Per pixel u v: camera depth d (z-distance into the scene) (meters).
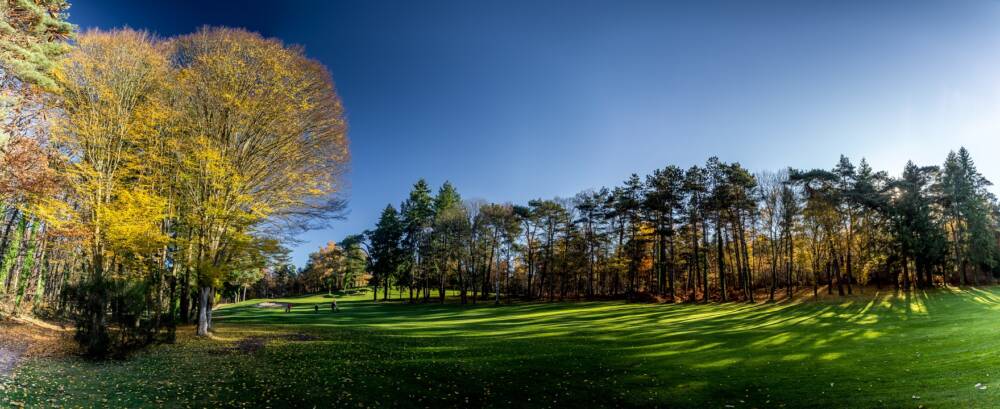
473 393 12.93
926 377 12.14
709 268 62.62
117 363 14.84
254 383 12.93
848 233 47.75
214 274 20.12
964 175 49.00
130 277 19.38
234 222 21.39
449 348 20.91
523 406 11.82
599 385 13.84
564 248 61.72
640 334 25.70
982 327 19.61
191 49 22.27
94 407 9.91
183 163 20.97
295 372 14.64
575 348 20.88
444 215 62.41
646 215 53.19
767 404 11.32
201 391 11.82
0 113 15.47
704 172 49.16
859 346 18.08
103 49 20.89
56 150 18.81
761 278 60.75
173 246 23.44
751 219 50.88
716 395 12.45
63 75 19.16
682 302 46.81
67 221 18.38
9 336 16.97
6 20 15.68
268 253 22.06
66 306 25.44
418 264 65.94
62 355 15.19
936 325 22.27
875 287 49.38
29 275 25.78
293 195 23.94
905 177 48.81
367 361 17.11
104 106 20.58
